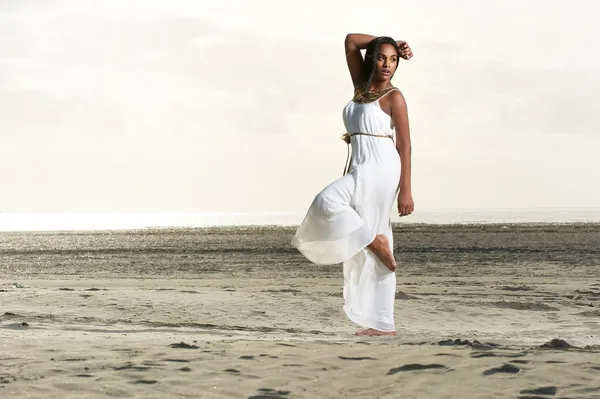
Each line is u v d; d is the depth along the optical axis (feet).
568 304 55.11
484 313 48.37
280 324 42.83
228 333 34.17
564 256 128.77
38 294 53.83
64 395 16.06
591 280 83.51
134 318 42.91
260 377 17.92
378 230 26.73
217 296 53.57
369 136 26.66
